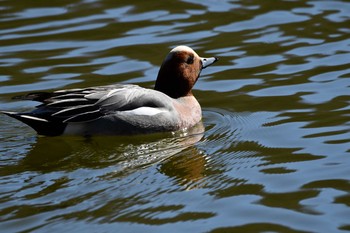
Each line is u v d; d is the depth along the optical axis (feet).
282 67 55.01
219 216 35.35
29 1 66.03
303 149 42.88
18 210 35.88
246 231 33.94
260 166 41.06
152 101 47.24
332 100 49.57
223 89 52.70
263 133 45.78
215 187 38.58
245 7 64.90
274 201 36.76
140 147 44.83
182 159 42.60
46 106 45.57
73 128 45.83
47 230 34.01
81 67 55.06
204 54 56.85
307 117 47.32
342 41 58.39
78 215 35.37
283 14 63.41
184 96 49.83
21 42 58.70
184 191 38.04
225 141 45.21
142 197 37.32
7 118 49.11
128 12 63.98
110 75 53.88
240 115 48.70
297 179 39.04
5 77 53.62
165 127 47.09
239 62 56.08
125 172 40.60
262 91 51.80
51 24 61.62
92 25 61.52
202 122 48.65
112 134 46.34
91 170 40.83
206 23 61.87
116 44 58.65
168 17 63.05
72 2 65.92
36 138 45.98
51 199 37.01
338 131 44.86
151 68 54.95
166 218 35.19
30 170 40.91
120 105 46.55
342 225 34.24
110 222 34.78
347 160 40.98
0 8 64.54
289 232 33.76
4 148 44.32
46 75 53.83
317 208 35.86
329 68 54.34
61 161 42.34
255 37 59.62
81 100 46.06
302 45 58.13
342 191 37.42
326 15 62.90
